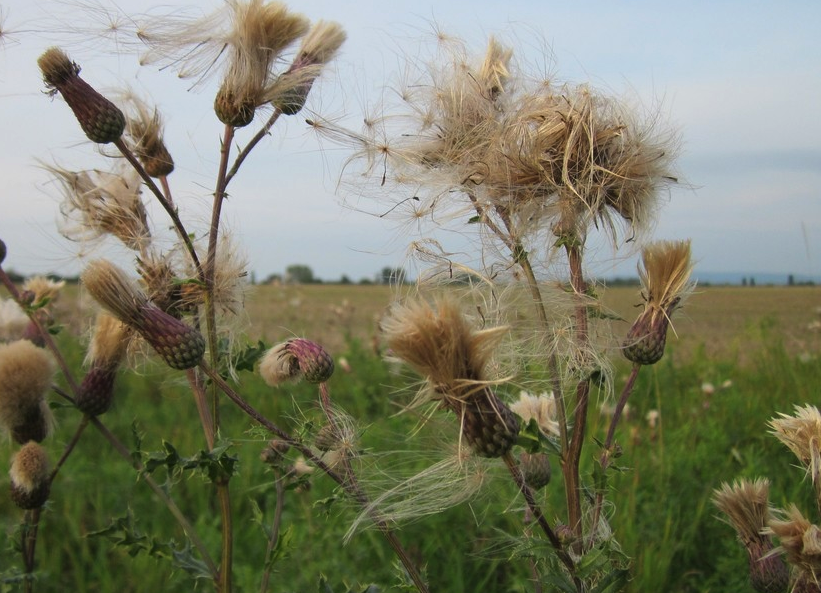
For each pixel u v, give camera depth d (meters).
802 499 4.36
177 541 4.57
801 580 2.13
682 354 8.77
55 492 5.14
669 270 2.16
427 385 1.97
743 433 5.84
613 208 2.26
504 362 2.17
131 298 2.32
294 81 2.52
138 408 6.95
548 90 2.32
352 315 13.53
